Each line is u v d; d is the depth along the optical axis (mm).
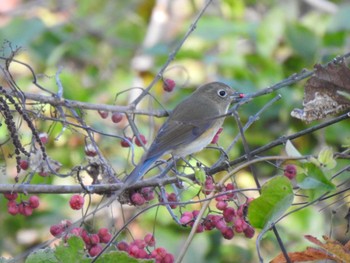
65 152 12680
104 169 8094
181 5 16438
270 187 6824
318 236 12305
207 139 10023
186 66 14383
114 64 15352
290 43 14070
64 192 7883
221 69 14375
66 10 16562
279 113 13156
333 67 7965
